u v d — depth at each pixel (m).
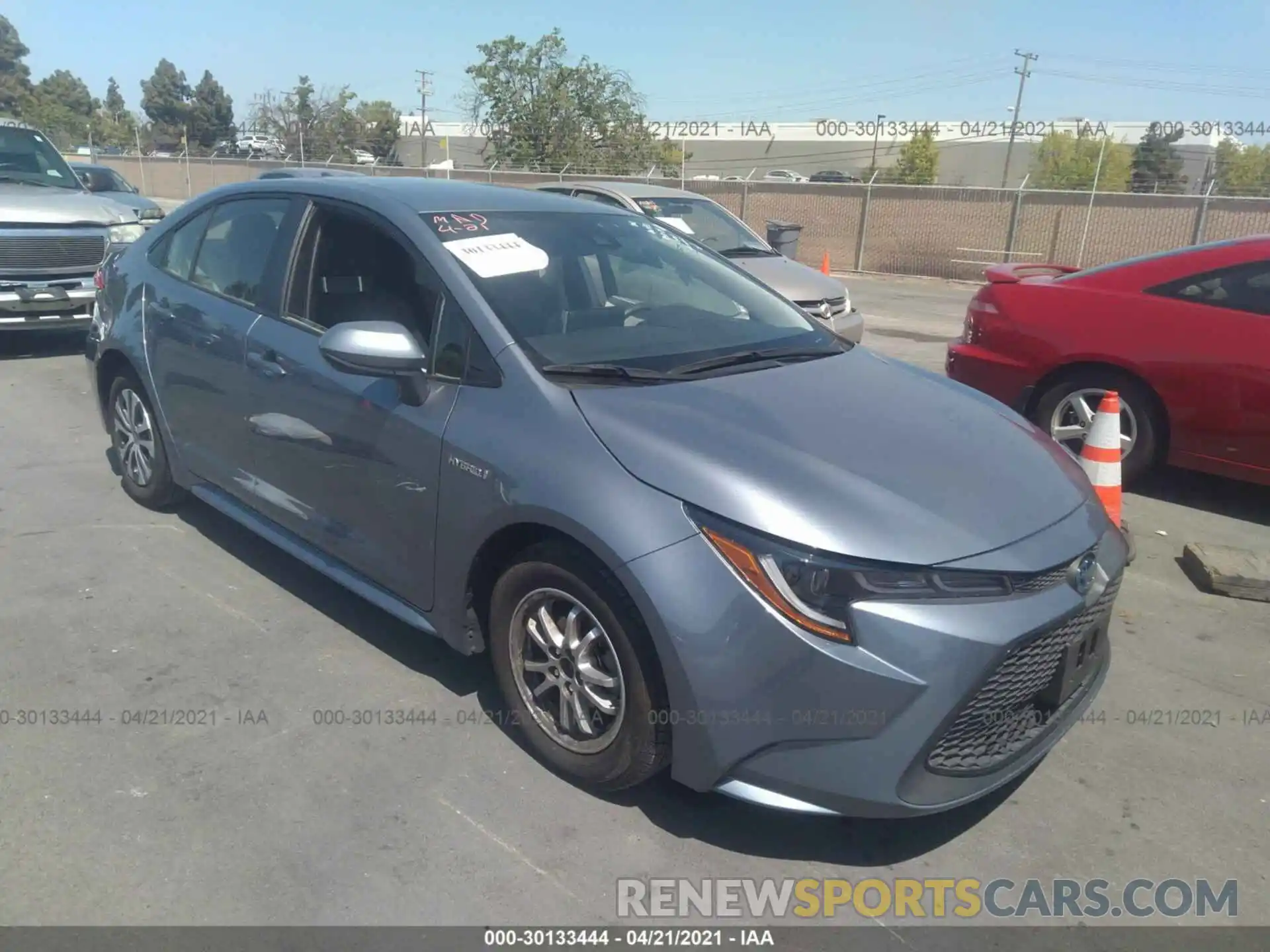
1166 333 5.61
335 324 3.73
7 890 2.60
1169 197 20.20
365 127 55.47
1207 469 5.62
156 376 4.67
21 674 3.62
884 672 2.51
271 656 3.79
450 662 3.80
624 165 37.78
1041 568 2.69
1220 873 2.85
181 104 88.44
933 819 3.04
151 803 2.95
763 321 3.97
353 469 3.55
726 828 2.96
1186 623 4.38
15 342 9.55
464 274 3.41
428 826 2.90
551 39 37.06
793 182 24.41
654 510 2.71
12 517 5.04
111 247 8.64
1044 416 6.13
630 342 3.44
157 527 4.96
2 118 9.83
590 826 2.93
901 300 16.88
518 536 3.09
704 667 2.61
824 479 2.74
